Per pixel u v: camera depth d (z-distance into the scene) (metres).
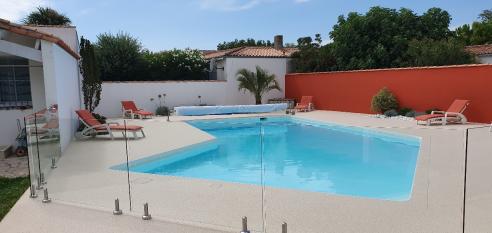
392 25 25.86
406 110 17.55
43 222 5.27
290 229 4.98
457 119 14.58
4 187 7.19
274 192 6.62
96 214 5.54
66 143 10.71
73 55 13.64
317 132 13.79
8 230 5.01
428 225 5.03
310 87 23.69
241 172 8.48
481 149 6.64
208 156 10.80
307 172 8.77
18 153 10.21
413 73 17.52
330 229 4.97
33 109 11.75
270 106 21.55
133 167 9.08
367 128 11.91
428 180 7.00
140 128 12.52
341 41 27.14
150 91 22.53
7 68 11.95
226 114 20.67
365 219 5.29
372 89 19.56
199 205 5.96
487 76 14.50
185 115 20.23
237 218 5.38
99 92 17.75
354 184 7.77
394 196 6.87
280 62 26.03
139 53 26.78
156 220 5.28
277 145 11.63
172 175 8.09
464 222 4.84
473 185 5.67
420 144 10.42
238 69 24.86
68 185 6.96
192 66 27.80
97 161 9.08
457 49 21.67
